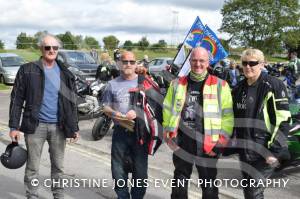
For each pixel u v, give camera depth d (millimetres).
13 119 4363
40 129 4441
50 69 4457
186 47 8547
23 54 24109
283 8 55969
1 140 8141
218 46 8398
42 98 4391
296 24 56031
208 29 8422
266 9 55344
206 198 4078
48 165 6480
